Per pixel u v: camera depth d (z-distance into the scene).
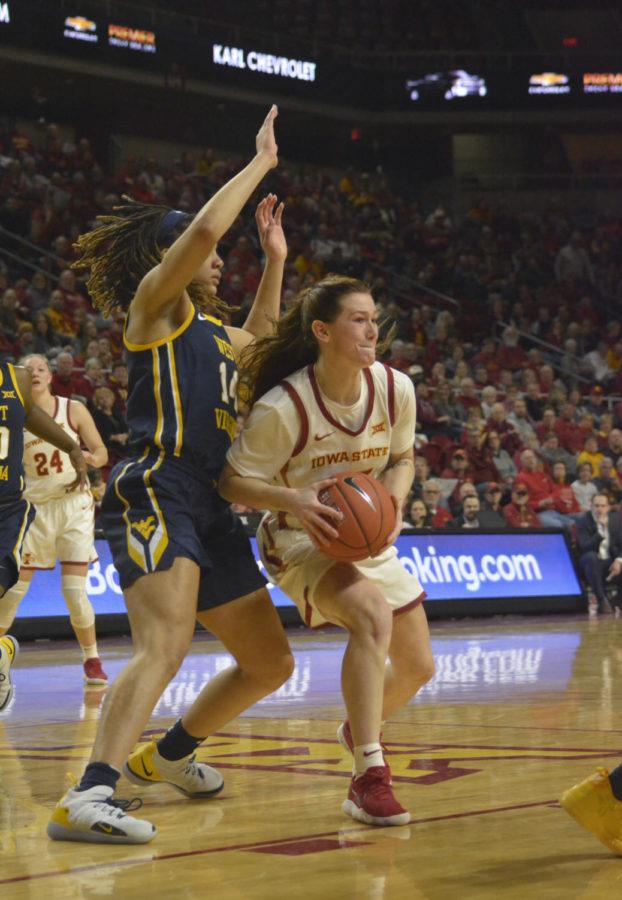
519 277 23.75
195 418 3.50
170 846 3.08
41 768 4.33
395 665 3.85
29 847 3.09
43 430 5.54
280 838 3.15
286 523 3.77
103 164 23.75
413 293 22.25
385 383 3.67
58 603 10.62
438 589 12.57
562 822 3.27
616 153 26.09
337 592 3.54
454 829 3.21
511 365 19.88
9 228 18.25
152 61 21.77
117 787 4.05
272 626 3.64
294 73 23.59
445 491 14.40
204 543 3.58
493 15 25.95
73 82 21.72
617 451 16.97
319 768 4.26
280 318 3.71
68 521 7.61
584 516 14.02
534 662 8.21
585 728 5.07
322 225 22.44
